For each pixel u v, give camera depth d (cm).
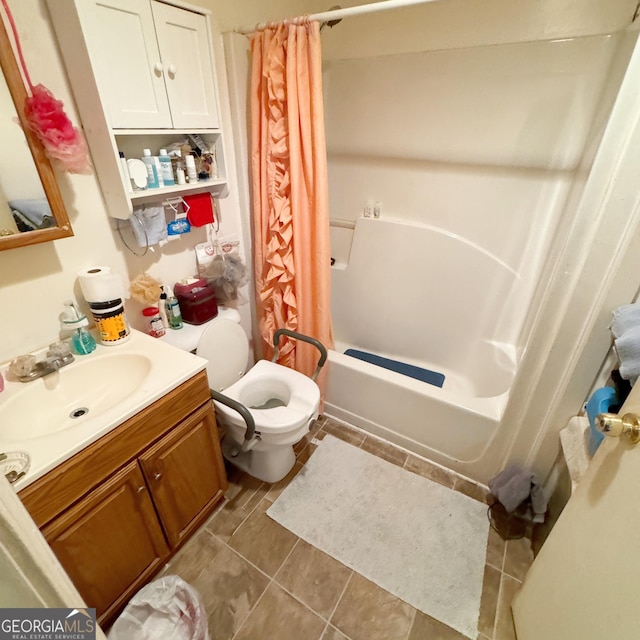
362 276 218
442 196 188
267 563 131
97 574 101
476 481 163
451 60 164
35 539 43
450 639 112
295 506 151
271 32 131
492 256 184
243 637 112
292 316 176
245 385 157
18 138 92
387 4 111
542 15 148
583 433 116
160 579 113
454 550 136
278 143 145
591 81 144
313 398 148
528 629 101
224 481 145
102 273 117
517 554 135
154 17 108
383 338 226
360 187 209
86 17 91
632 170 95
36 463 81
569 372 122
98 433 90
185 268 158
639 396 71
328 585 125
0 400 97
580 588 80
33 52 94
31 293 110
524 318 183
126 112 108
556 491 138
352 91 191
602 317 109
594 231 105
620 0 134
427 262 198
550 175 163
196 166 142
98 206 119
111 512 100
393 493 157
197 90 127
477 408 150
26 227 98
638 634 60
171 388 108
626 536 68
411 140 186
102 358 117
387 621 116
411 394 162
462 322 200
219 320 152
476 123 169
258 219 165
